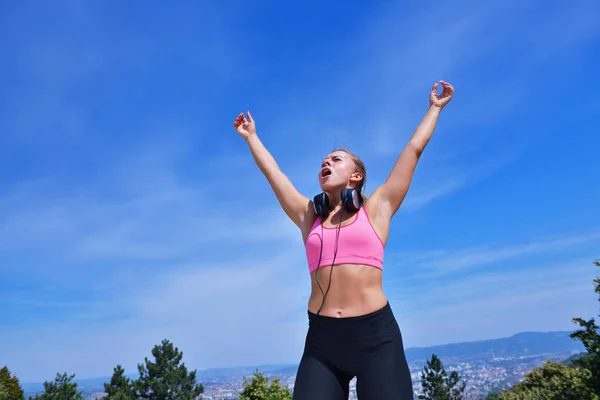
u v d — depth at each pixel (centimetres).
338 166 275
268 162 314
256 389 1748
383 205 260
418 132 275
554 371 2706
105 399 3838
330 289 237
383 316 231
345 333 228
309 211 284
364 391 222
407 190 262
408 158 266
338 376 234
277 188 303
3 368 2100
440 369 4950
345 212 258
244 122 332
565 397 1834
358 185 283
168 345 4472
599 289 1475
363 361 226
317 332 237
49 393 3222
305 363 238
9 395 2042
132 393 4012
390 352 226
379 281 241
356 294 232
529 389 2644
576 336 1513
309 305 249
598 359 1502
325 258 243
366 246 240
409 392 224
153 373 4291
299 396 229
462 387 4916
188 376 4431
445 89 288
